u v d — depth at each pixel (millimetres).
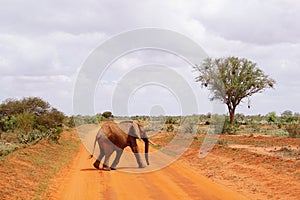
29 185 14711
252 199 12836
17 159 19438
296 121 63906
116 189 14695
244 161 20578
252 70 52375
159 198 13078
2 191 13016
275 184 14727
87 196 13445
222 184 15648
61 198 13133
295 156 21812
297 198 12469
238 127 52125
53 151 26562
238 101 53406
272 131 46688
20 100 47562
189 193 13883
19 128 37594
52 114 47625
